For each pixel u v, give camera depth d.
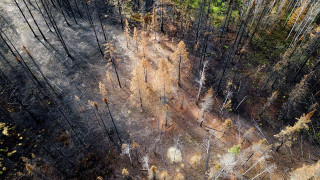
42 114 43.25
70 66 52.12
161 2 69.81
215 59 56.25
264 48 58.31
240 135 42.66
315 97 47.22
